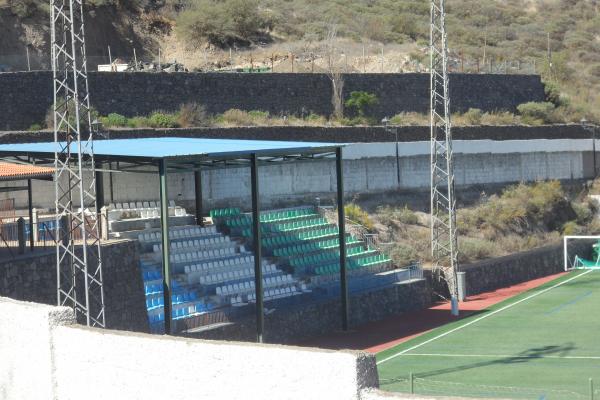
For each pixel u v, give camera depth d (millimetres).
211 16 174750
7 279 61969
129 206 99125
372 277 95938
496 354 74438
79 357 33000
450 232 97625
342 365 26656
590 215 144375
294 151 79062
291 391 27672
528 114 162250
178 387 30266
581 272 120250
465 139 140250
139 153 70438
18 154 75500
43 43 145375
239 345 28953
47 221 79562
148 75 121125
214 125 122625
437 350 77000
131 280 73125
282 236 99750
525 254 115625
